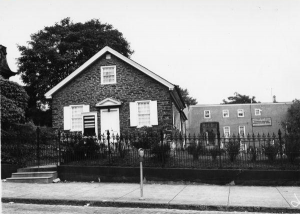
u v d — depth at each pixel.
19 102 20.47
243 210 9.04
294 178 12.50
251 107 44.03
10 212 8.94
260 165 13.37
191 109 45.00
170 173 13.46
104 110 23.47
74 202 10.09
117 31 40.50
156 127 22.30
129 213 8.77
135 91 23.09
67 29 39.81
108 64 23.77
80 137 15.27
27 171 14.84
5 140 15.98
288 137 13.50
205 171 13.16
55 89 24.20
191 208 9.31
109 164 14.33
